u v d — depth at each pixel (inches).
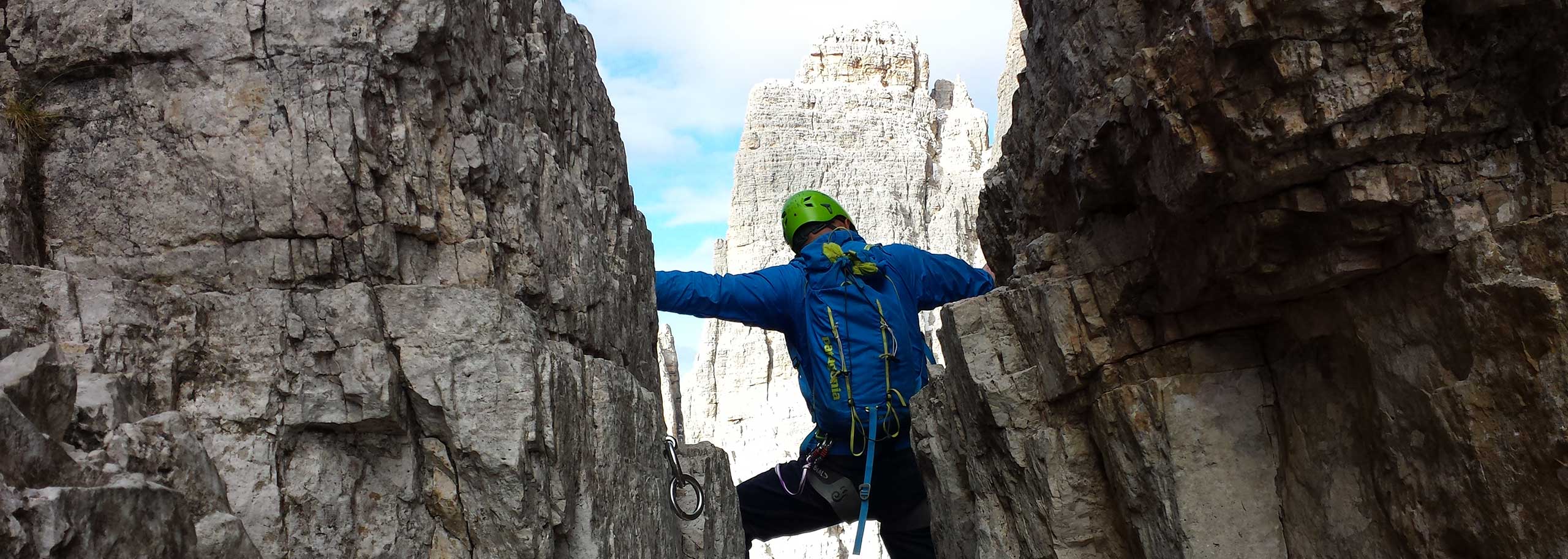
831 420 264.7
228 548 99.8
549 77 182.1
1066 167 192.9
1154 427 174.7
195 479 101.1
